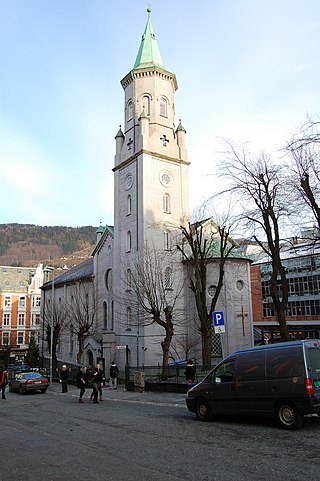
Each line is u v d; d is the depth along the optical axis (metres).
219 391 12.94
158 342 37.28
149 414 15.23
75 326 48.69
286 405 11.30
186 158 44.25
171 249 39.50
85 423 13.64
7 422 14.82
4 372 25.50
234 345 37.38
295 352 11.48
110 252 46.34
